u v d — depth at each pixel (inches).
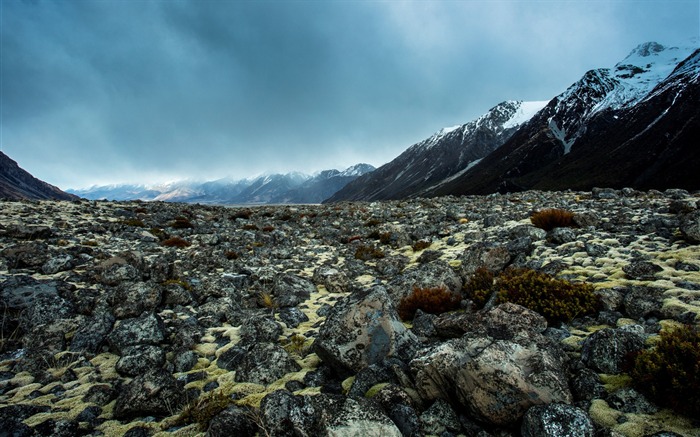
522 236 635.5
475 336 253.4
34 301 428.1
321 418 209.8
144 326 378.6
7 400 282.7
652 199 1083.9
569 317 332.8
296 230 1311.5
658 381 209.3
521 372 218.7
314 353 352.8
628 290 356.2
